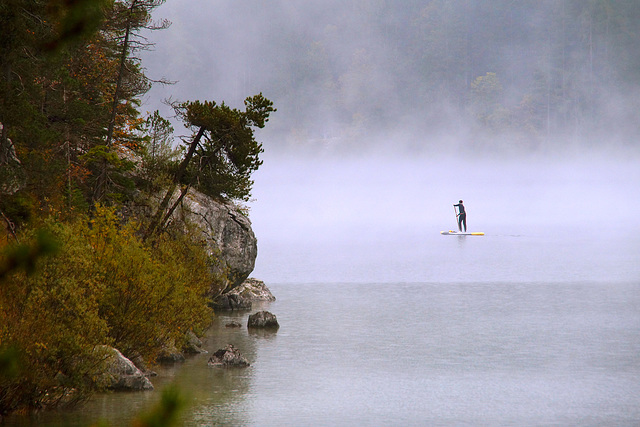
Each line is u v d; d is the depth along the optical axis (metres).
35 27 70.56
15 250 30.02
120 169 120.75
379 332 112.56
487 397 72.94
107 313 72.94
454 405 69.56
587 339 107.44
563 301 152.88
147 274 75.81
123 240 76.25
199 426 60.31
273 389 74.38
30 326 57.09
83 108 115.88
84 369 61.44
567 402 71.31
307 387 75.75
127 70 138.00
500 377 82.31
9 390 57.25
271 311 136.00
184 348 93.44
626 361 91.75
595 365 89.31
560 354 96.19
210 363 85.75
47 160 97.12
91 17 29.41
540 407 69.19
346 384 77.69
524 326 119.19
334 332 112.12
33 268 30.11
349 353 95.50
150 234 109.81
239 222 140.75
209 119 127.50
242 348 97.81
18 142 96.06
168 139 140.38
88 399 63.25
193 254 107.81
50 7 29.12
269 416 63.94
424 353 96.25
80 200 105.94
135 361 77.88
